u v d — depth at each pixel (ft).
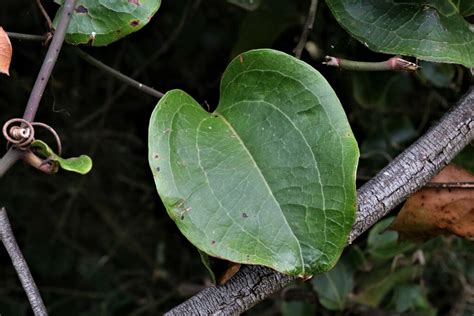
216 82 2.79
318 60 2.60
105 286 3.39
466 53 2.16
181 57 3.03
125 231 3.39
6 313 3.21
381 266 2.66
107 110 3.00
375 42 2.17
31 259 3.39
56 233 3.32
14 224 3.35
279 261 1.99
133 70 2.97
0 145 2.86
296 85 2.05
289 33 2.63
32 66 2.86
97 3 2.16
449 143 2.17
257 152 2.04
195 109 2.09
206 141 2.05
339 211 2.00
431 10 2.17
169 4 2.95
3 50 2.08
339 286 2.64
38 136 2.90
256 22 2.63
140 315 3.28
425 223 2.30
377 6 2.18
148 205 3.32
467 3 2.18
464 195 2.28
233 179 2.02
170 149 2.02
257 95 2.08
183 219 2.00
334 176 2.01
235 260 1.98
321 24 2.57
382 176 2.14
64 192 3.30
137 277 3.43
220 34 3.12
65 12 2.11
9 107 2.89
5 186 3.22
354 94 2.59
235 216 2.00
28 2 2.93
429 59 2.15
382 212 2.13
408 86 2.75
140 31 2.96
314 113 2.03
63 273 3.41
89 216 3.45
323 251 1.99
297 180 2.02
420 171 2.15
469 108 2.20
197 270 3.32
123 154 3.18
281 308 2.87
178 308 2.08
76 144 3.06
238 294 2.08
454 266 2.98
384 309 2.79
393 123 2.72
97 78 3.02
